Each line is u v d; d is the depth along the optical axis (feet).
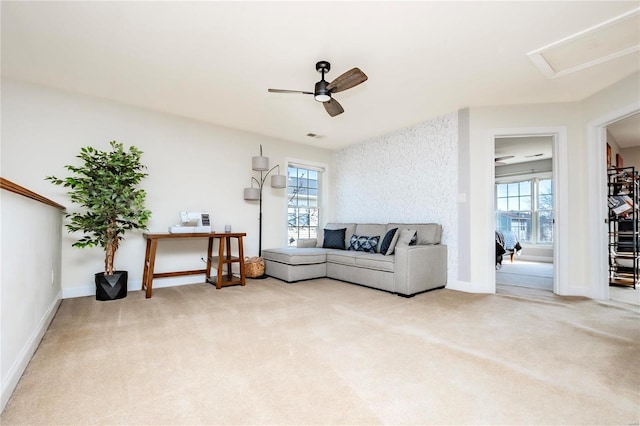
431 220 13.82
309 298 10.91
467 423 4.17
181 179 13.57
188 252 13.71
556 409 4.48
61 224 10.57
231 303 10.20
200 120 14.11
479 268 12.19
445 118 13.32
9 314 4.91
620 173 15.70
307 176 18.92
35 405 4.51
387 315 8.93
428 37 7.70
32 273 6.38
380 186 16.29
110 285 10.52
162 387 5.02
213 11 6.84
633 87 9.54
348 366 5.77
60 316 8.72
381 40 7.84
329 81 10.08
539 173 23.97
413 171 14.64
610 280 14.25
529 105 12.05
